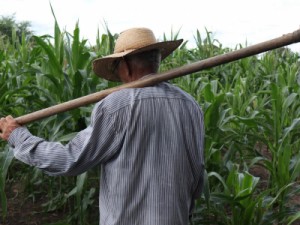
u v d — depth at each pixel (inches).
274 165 144.7
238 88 190.5
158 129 64.6
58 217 142.6
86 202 121.4
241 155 150.6
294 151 174.2
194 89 194.9
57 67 131.4
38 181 145.6
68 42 136.9
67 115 119.6
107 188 67.4
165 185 63.9
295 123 138.5
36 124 138.9
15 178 165.5
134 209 64.3
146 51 68.1
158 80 67.2
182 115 67.2
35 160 68.2
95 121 64.4
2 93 152.8
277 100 148.7
